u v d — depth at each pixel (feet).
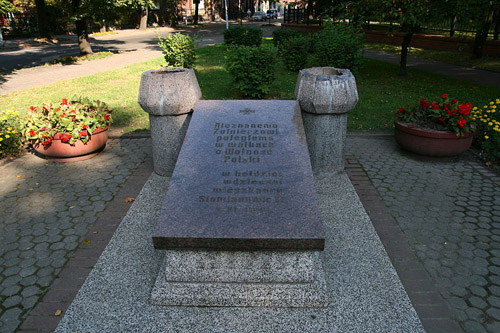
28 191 16.34
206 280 9.71
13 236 13.01
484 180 17.15
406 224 13.61
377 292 9.98
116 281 10.44
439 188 16.38
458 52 55.01
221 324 9.04
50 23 104.12
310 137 16.56
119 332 8.82
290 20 102.27
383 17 34.73
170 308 9.54
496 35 52.16
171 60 42.80
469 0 28.84
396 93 33.73
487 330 9.07
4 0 40.96
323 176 16.89
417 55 56.54
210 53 61.41
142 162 19.36
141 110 28.91
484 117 21.59
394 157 19.93
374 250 11.67
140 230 12.84
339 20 42.06
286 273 9.62
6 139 19.86
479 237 12.84
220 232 9.16
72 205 15.12
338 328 8.91
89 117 19.16
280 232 9.12
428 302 9.87
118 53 66.54
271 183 10.46
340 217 13.47
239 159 11.23
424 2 31.14
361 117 26.81
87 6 53.42
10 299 10.10
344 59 39.45
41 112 19.39
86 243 12.51
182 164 11.13
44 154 19.08
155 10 146.20
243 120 12.67
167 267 9.66
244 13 186.29
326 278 10.48
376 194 15.79
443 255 11.91
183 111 15.85
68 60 56.34
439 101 19.53
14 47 77.25
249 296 9.52
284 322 9.09
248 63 30.12
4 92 35.55
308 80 15.75
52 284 10.64
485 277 10.90
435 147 18.70
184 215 9.63
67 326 9.01
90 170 18.47
